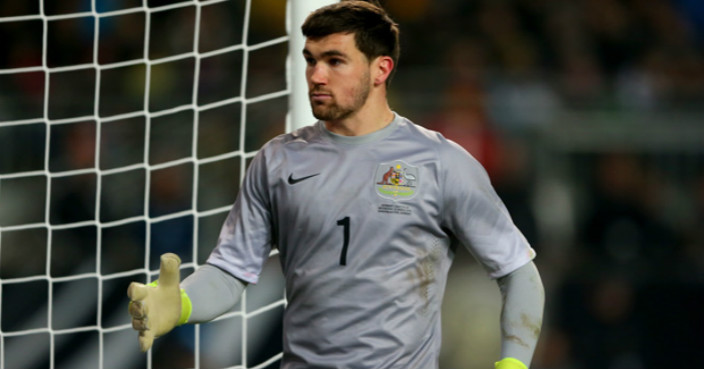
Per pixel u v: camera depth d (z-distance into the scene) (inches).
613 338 924.0
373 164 415.8
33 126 919.0
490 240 418.6
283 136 436.8
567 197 971.3
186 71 1100.5
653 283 941.8
